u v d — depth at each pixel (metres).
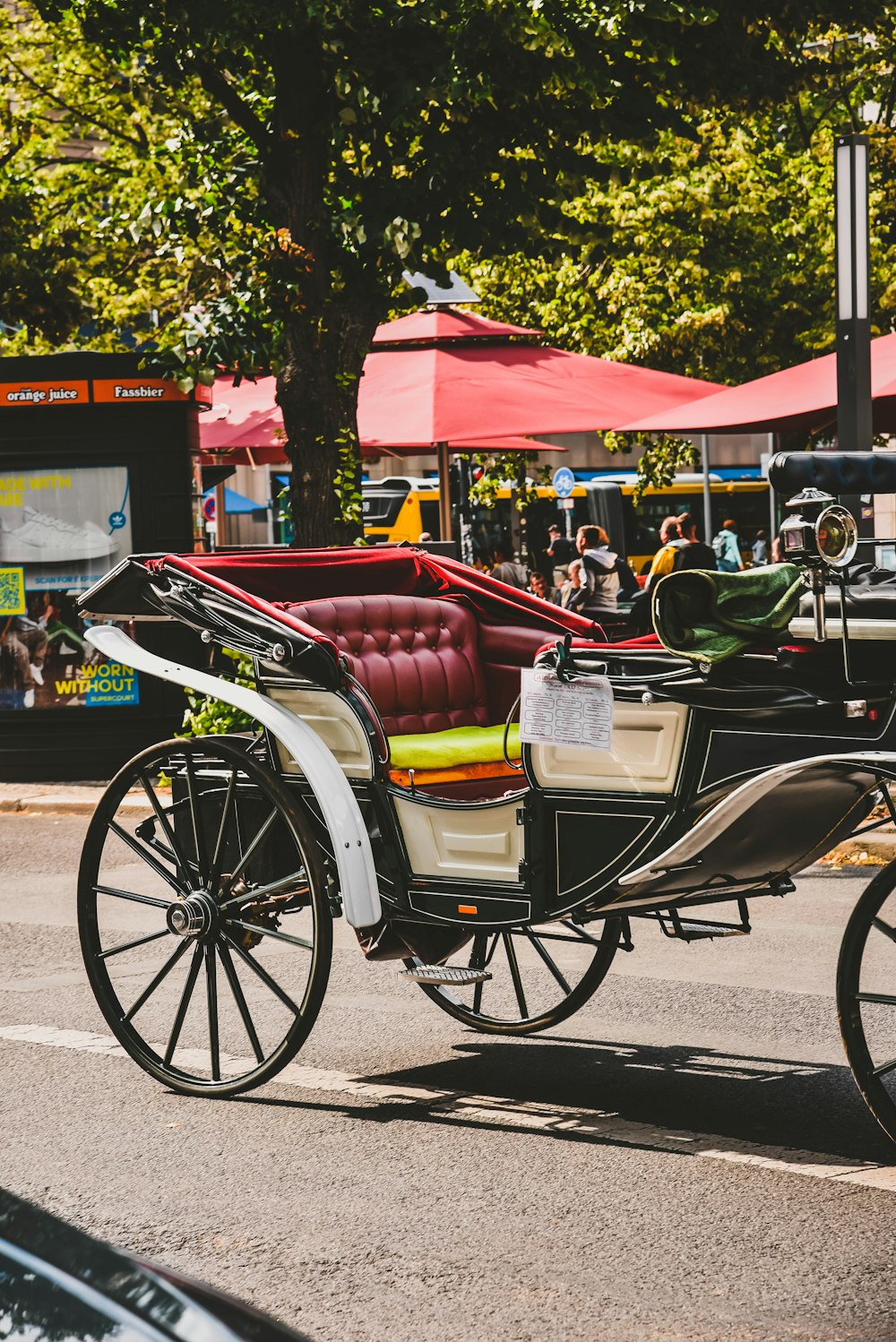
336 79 11.51
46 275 23.91
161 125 23.67
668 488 38.41
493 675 6.84
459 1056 6.17
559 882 5.26
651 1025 6.51
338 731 5.71
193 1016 6.81
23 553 14.10
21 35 24.25
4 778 14.24
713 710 4.81
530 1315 3.94
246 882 5.86
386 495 37.12
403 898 5.61
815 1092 5.61
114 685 14.12
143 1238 4.46
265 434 14.22
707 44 12.62
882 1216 4.51
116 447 13.95
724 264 28.81
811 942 7.89
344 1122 5.43
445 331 14.35
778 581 4.87
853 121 21.80
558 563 28.03
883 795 4.97
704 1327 3.86
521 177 12.33
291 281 12.44
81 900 6.07
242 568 6.49
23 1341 1.92
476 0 10.93
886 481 5.55
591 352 29.42
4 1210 2.19
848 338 11.22
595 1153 5.07
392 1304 4.02
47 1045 6.41
